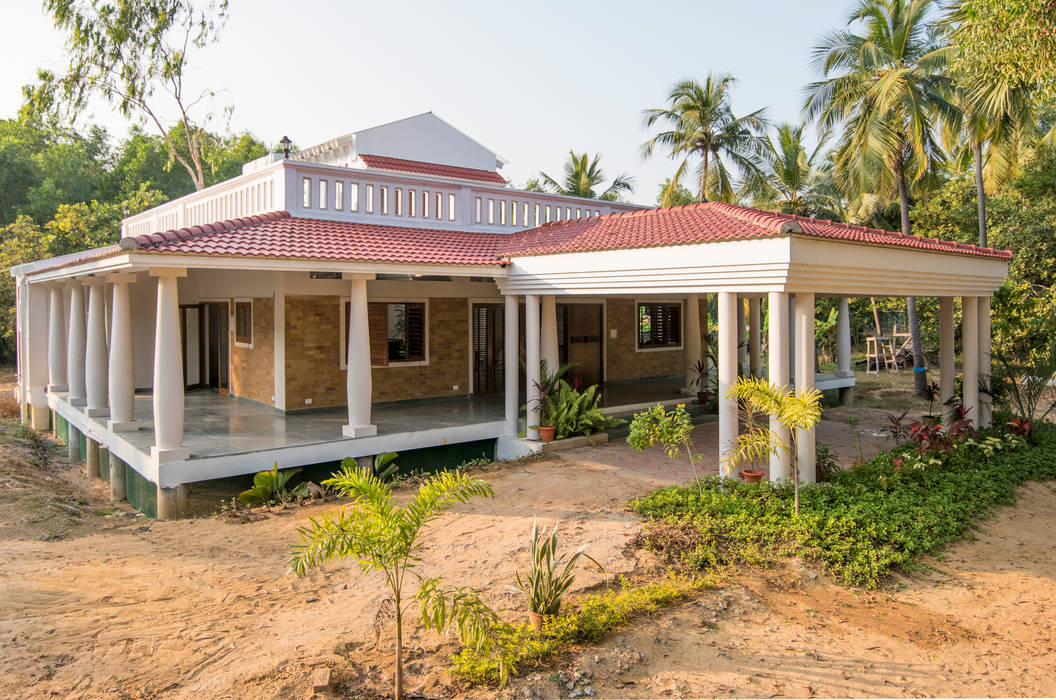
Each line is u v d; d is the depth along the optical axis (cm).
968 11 1102
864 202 2575
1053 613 606
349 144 2272
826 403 1855
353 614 573
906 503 840
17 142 3941
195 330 1705
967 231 2578
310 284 1316
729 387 919
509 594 605
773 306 854
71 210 3180
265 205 1314
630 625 552
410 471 1151
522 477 1035
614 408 1452
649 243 973
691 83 2688
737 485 883
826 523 748
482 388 1598
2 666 474
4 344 3017
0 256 2852
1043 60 1041
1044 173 2106
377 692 450
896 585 659
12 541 795
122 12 2267
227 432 1112
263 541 785
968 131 1828
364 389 1090
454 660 484
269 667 469
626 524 795
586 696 452
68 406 1447
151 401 1505
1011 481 1008
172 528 852
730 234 880
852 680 484
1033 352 1355
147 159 4425
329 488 1024
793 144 2714
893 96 1764
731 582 643
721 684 471
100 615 569
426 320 1481
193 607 591
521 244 1294
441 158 2448
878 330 2697
